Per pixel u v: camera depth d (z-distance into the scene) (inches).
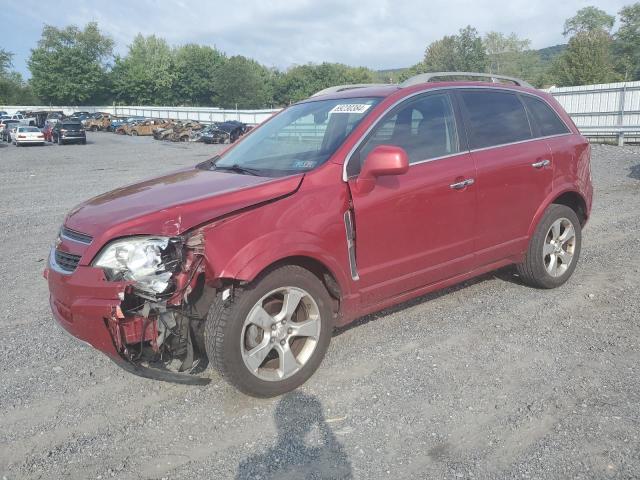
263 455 114.3
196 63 3725.4
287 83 4005.9
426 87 168.2
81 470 111.9
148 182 160.4
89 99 3479.3
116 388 144.2
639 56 2532.0
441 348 158.4
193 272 120.9
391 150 136.7
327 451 114.6
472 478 104.3
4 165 864.9
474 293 200.8
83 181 620.1
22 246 308.8
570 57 2128.4
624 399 128.3
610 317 175.6
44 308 205.3
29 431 125.9
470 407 128.1
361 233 144.6
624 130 773.9
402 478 105.2
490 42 2787.9
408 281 158.4
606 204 360.2
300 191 136.3
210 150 1136.8
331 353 157.9
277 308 135.6
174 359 139.7
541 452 110.8
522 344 159.0
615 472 104.1
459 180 164.1
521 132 188.5
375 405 130.5
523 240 187.8
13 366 157.6
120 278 120.3
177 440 120.7
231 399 136.5
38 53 3267.7
